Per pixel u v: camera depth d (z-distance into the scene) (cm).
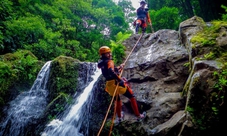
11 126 659
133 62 628
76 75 694
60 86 666
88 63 739
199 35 512
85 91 641
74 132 556
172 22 1511
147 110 486
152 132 426
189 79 446
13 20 1053
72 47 1419
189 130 362
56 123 582
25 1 1319
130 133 464
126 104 527
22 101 725
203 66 404
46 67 800
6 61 844
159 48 634
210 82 369
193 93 384
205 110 362
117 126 488
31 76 826
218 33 476
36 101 701
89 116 557
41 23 1262
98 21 1938
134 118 486
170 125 400
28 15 1234
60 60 725
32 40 1175
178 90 500
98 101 571
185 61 541
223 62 389
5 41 978
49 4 1612
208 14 1404
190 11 1606
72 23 1683
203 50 449
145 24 799
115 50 673
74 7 1777
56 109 609
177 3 1775
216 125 346
